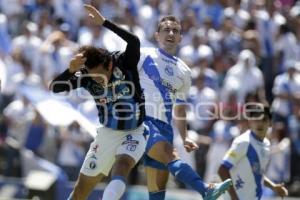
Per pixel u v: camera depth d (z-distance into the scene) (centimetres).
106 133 2081
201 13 4697
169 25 2358
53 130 3831
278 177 3831
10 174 3706
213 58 4350
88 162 2102
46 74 4141
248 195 2511
